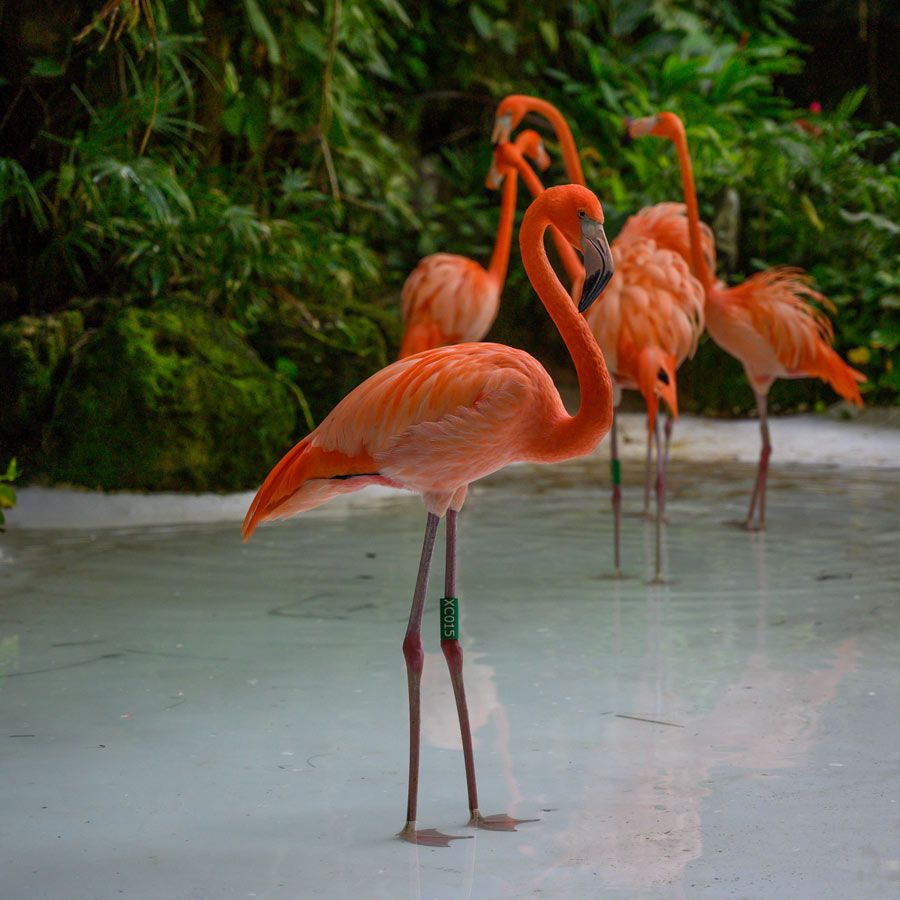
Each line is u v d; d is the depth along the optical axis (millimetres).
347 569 6574
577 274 7719
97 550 7074
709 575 6391
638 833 3275
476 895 2930
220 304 10344
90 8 9164
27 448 8734
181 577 6379
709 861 3094
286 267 10461
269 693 4527
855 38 17812
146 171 9172
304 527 7785
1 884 3010
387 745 3994
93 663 4891
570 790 3590
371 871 3072
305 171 12609
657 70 15227
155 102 8680
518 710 4324
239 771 3775
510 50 15266
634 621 5504
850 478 9562
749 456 10758
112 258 9922
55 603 5832
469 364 3426
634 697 4449
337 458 3492
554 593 6043
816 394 12938
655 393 6363
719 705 4344
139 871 3084
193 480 8680
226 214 9648
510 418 3391
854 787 3570
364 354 10438
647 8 15898
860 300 13094
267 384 9141
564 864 3094
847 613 5586
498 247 9219
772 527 7664
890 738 3982
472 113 15812
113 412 8570
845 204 14195
